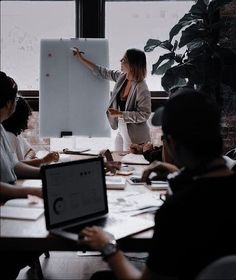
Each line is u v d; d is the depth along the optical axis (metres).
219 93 4.65
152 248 1.39
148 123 4.63
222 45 4.83
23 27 5.02
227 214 1.38
